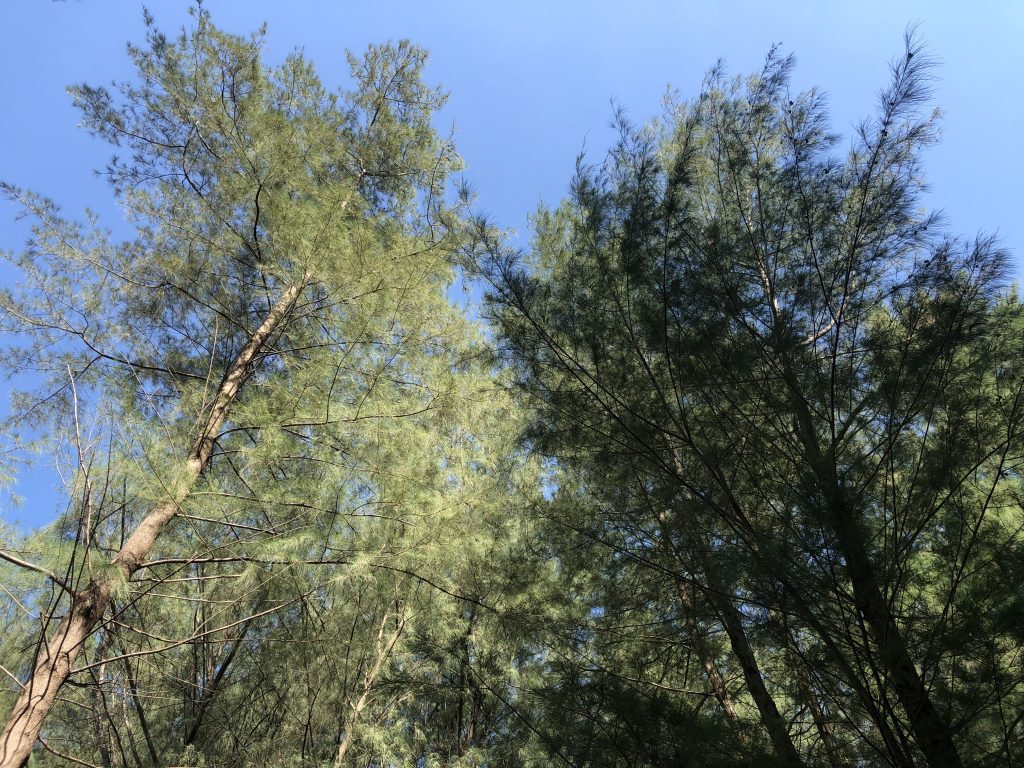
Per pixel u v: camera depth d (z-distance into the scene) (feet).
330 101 23.89
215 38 21.40
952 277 11.89
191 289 19.94
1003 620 9.52
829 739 12.29
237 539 16.24
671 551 13.78
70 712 17.65
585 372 14.52
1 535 13.42
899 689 10.07
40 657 13.19
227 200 20.21
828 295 13.07
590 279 14.92
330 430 16.83
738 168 14.79
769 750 11.80
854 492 10.76
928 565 11.60
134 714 18.63
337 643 18.35
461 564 18.17
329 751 20.74
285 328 19.63
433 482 17.28
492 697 20.74
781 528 11.33
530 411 16.26
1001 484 12.32
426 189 25.46
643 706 12.74
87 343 17.71
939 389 11.54
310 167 21.86
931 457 11.22
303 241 17.63
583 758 13.04
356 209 21.62
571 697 13.92
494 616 17.65
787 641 11.46
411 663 22.43
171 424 16.47
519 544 19.15
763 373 12.59
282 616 17.80
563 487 18.10
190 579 14.34
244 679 19.47
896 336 12.23
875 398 11.82
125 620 16.89
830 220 13.39
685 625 14.61
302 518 15.72
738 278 13.71
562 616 16.58
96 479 13.62
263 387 18.71
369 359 18.39
